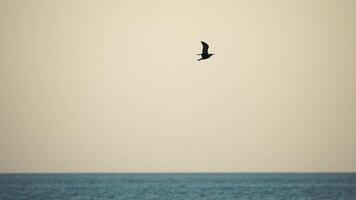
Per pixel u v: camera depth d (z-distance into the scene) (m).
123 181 47.28
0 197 31.89
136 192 35.72
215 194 34.00
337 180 43.00
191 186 41.12
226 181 47.00
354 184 39.50
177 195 33.75
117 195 33.81
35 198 31.70
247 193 33.97
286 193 33.41
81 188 38.41
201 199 31.59
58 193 34.31
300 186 38.28
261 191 35.09
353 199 30.89
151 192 35.81
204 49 16.27
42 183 42.69
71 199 31.42
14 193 34.12
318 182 41.94
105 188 38.84
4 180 43.03
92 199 31.36
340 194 32.72
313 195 32.28
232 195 33.03
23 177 44.69
